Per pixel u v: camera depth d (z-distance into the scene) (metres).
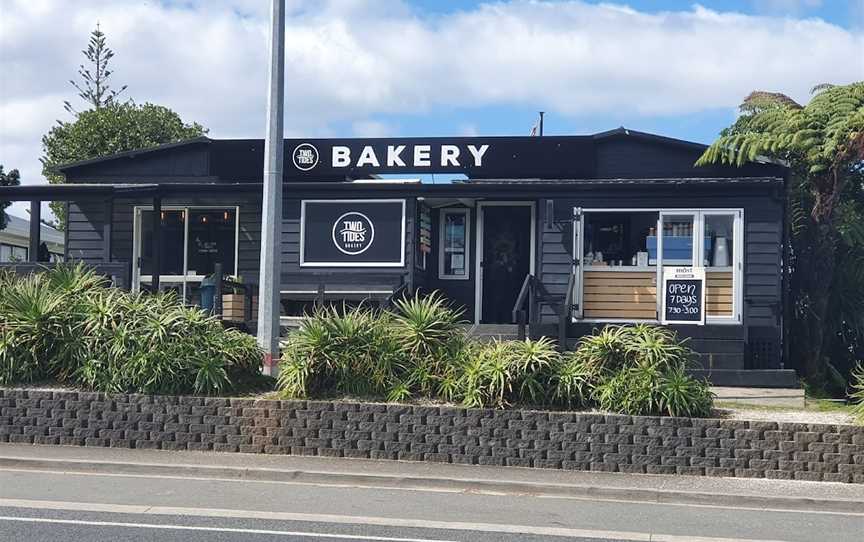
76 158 33.03
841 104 17.41
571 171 18.83
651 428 11.91
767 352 17.17
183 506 9.66
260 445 12.62
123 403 12.91
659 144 18.95
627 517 9.73
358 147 19.22
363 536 8.48
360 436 12.45
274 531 8.59
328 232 18.80
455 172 19.08
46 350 13.52
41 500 9.80
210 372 13.01
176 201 20.23
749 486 11.17
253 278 20.08
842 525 9.53
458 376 12.80
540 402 12.51
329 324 13.23
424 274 19.52
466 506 10.12
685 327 16.70
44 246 23.28
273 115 13.88
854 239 19.28
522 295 16.86
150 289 20.22
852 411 12.50
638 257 17.52
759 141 17.77
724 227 17.30
